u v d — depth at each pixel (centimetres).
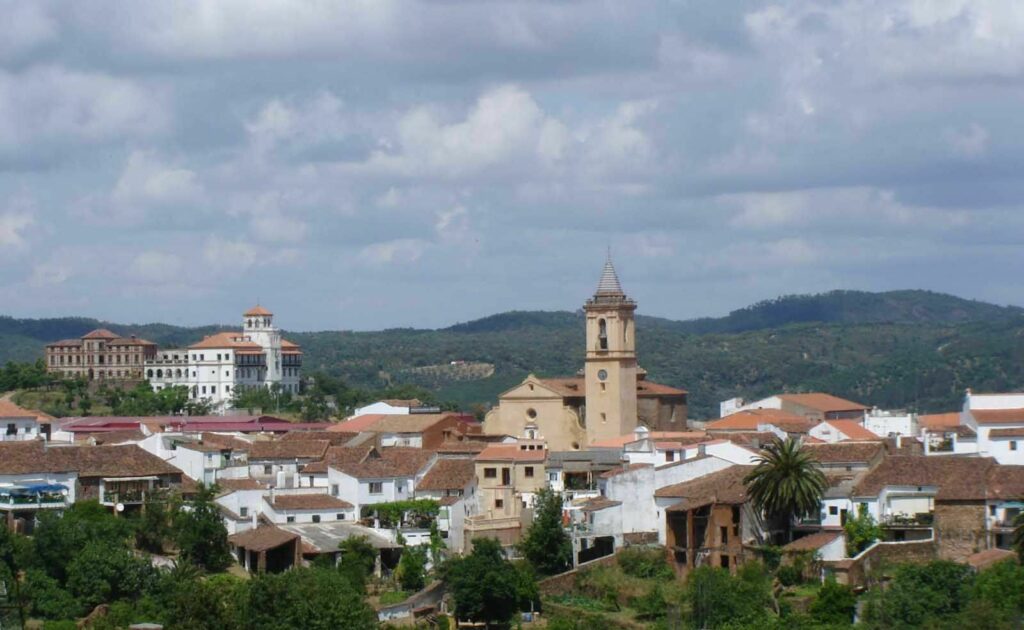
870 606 17162
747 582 18212
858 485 19838
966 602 16775
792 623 17025
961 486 19338
